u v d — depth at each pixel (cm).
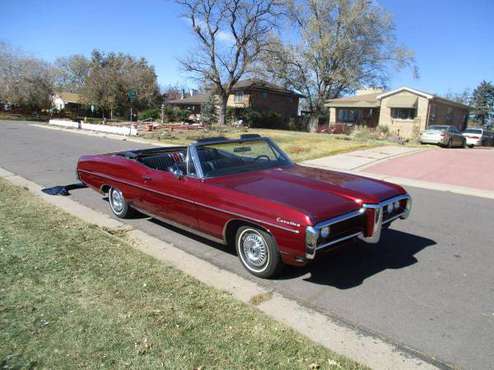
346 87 3894
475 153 1683
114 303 345
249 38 3497
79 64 7431
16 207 644
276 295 385
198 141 490
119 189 600
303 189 431
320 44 3572
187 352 282
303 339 305
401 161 1408
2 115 4856
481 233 600
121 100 5106
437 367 283
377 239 415
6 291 360
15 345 284
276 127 4225
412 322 342
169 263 452
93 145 1770
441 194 897
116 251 467
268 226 391
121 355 277
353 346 304
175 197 492
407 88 3131
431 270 453
